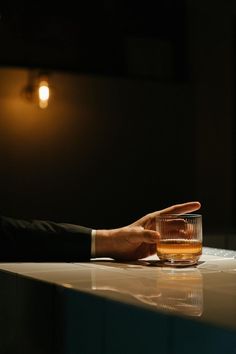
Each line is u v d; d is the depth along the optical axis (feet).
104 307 2.87
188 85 18.30
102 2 17.11
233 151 18.26
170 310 2.60
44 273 3.63
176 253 3.98
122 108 17.48
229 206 18.31
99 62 17.26
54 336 3.21
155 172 17.92
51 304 3.25
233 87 18.07
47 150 16.51
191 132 18.39
